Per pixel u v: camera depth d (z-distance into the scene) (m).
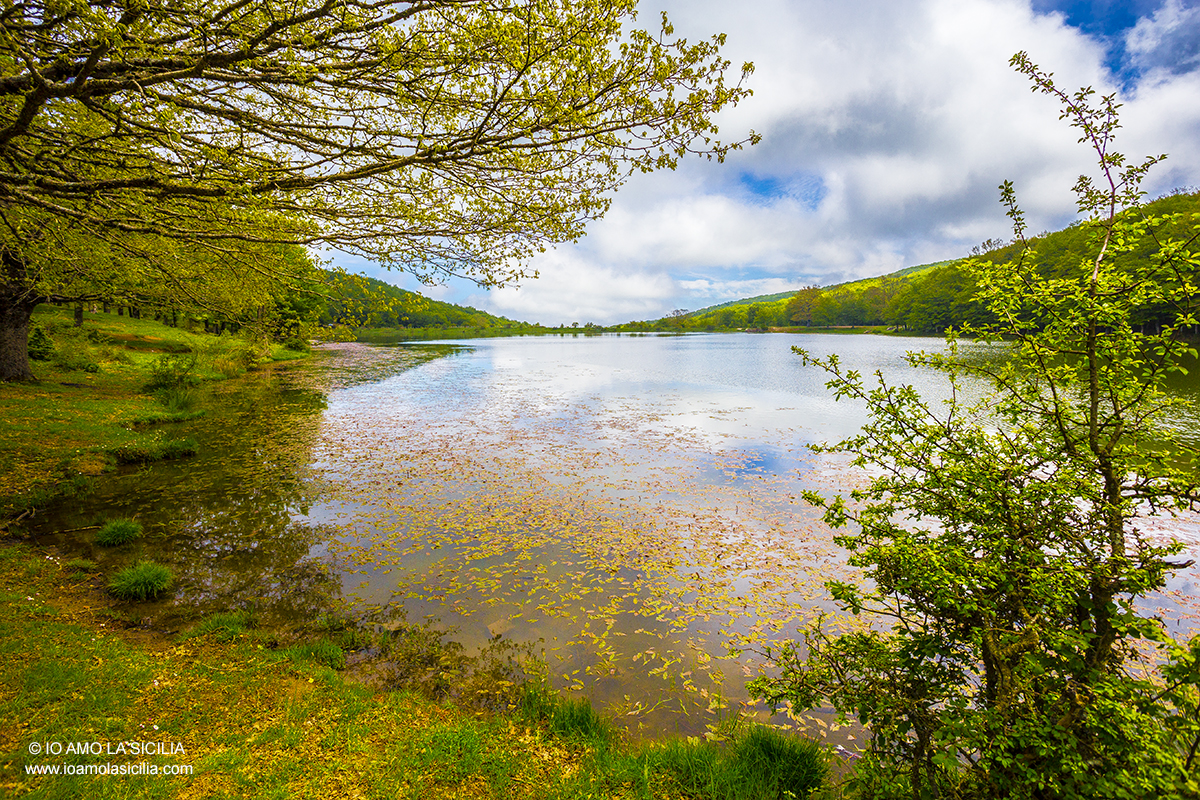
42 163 4.38
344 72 4.09
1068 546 2.22
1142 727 1.75
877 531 2.55
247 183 4.34
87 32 3.37
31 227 6.45
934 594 2.19
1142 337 2.05
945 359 2.68
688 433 13.86
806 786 3.33
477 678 4.58
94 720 3.63
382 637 5.15
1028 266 2.37
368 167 4.46
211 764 3.34
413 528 7.84
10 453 9.95
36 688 3.85
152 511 8.42
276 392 22.28
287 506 8.74
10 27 3.42
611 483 9.85
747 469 10.57
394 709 4.05
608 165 4.80
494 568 6.59
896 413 2.58
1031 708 1.96
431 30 4.02
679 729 4.01
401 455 11.98
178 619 5.39
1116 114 2.20
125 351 26.30
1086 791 1.79
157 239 6.28
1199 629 4.91
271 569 6.56
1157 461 2.06
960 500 2.35
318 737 3.67
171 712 3.84
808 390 21.33
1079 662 1.96
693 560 6.73
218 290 7.71
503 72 4.16
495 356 46.00
